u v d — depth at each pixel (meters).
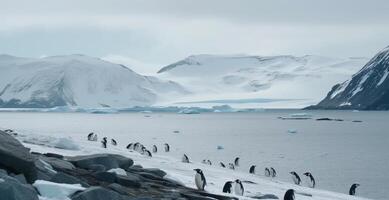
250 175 35.72
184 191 17.66
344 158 71.62
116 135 112.38
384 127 163.00
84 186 13.87
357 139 110.50
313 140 106.81
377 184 47.47
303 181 48.28
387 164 64.12
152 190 16.42
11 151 12.63
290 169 58.44
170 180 20.28
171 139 103.50
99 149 35.34
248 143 96.69
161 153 71.81
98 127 146.12
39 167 14.53
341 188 44.97
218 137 112.06
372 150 84.62
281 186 29.84
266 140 105.25
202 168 33.69
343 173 55.06
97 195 12.13
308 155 75.19
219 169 35.44
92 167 18.06
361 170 57.84
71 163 18.22
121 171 17.62
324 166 61.66
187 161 37.88
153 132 127.19
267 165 61.84
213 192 20.47
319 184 47.41
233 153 76.25
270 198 21.53
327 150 84.00
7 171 12.42
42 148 28.05
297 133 130.88
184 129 145.88
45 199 11.79
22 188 10.86
